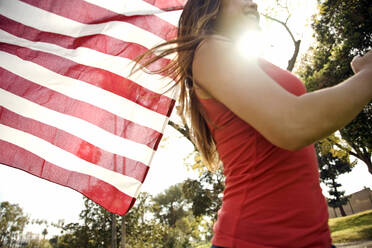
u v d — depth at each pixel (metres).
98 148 2.39
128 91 2.50
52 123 2.37
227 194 1.05
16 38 2.44
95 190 2.31
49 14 2.51
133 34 2.58
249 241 0.89
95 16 2.56
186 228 50.66
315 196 0.94
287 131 0.78
